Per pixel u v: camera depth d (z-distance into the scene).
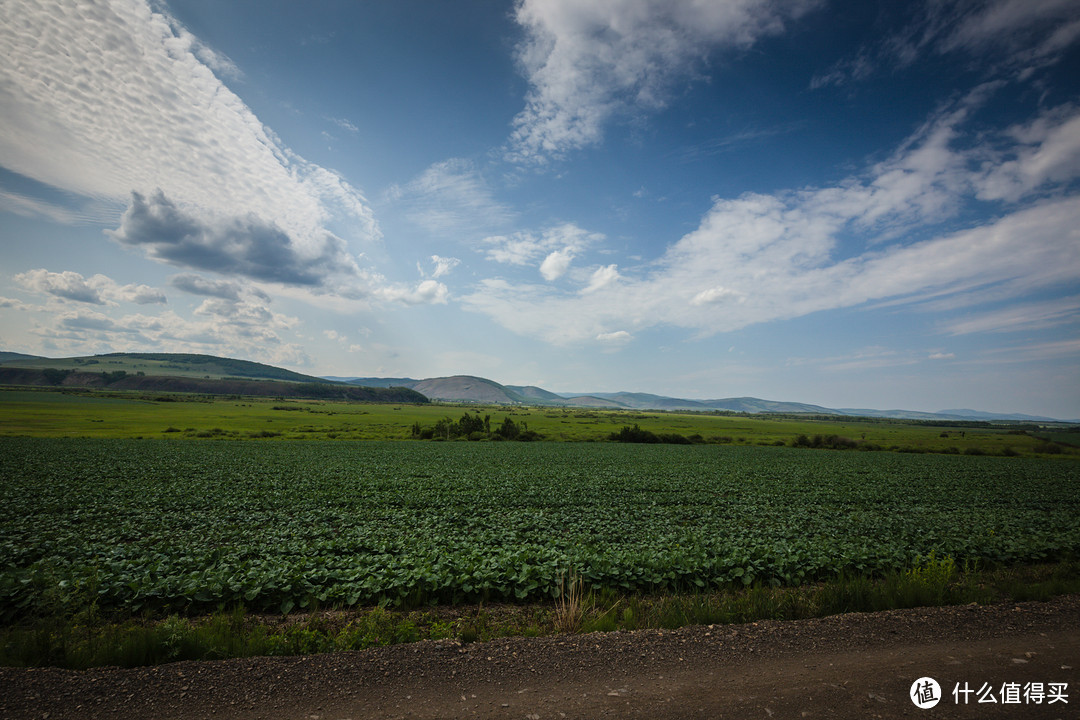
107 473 35.25
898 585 10.13
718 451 74.69
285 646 7.23
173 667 6.44
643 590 11.76
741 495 31.30
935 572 10.89
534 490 30.55
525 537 17.53
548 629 8.54
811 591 11.60
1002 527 20.80
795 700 5.66
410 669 6.46
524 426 111.06
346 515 21.61
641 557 12.67
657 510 24.42
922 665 6.63
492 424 125.06
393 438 91.31
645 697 5.75
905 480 41.53
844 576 13.07
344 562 12.55
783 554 13.95
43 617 9.19
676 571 12.00
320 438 84.56
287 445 66.62
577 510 24.28
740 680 6.17
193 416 119.81
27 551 13.86
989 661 6.77
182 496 26.52
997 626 8.16
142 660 6.65
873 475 45.31
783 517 23.36
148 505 23.92
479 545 15.38
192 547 14.92
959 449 86.12
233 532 17.61
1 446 51.88
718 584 11.80
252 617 9.77
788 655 6.95
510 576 11.19
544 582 11.08
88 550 14.21
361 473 38.81
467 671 6.41
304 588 10.61
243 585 10.38
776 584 12.24
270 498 26.36
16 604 9.47
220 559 12.94
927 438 119.19
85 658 6.62
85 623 8.89
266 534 17.47
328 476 36.50
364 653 6.92
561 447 77.25
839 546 15.74
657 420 182.62
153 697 5.71
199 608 10.05
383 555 13.22
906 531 19.34
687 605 9.28
